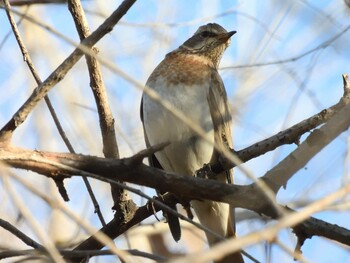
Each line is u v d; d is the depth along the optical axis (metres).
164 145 7.06
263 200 7.09
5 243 10.03
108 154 8.91
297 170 7.18
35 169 6.83
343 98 8.10
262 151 8.26
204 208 10.29
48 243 4.93
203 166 10.34
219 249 4.32
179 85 10.90
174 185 7.19
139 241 10.91
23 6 10.52
